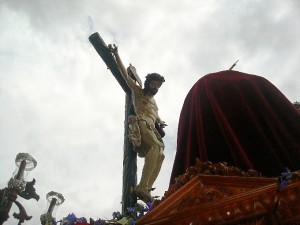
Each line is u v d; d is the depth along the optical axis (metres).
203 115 2.46
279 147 2.16
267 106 2.36
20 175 5.95
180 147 2.60
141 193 4.74
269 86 2.56
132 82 6.00
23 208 5.66
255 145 2.19
